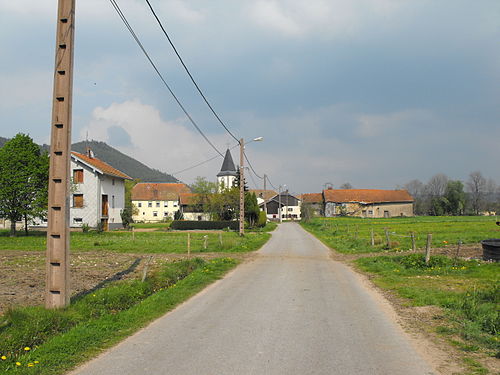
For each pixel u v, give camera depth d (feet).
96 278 41.29
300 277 43.83
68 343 19.75
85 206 144.25
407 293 33.35
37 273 45.19
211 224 182.60
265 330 22.79
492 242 54.29
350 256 67.36
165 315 26.68
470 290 33.99
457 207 319.68
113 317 25.08
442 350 19.36
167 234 127.34
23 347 19.57
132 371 16.48
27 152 109.60
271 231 163.32
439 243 79.71
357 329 23.09
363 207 324.19
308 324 24.14
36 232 129.29
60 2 26.94
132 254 69.15
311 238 116.88
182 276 44.37
